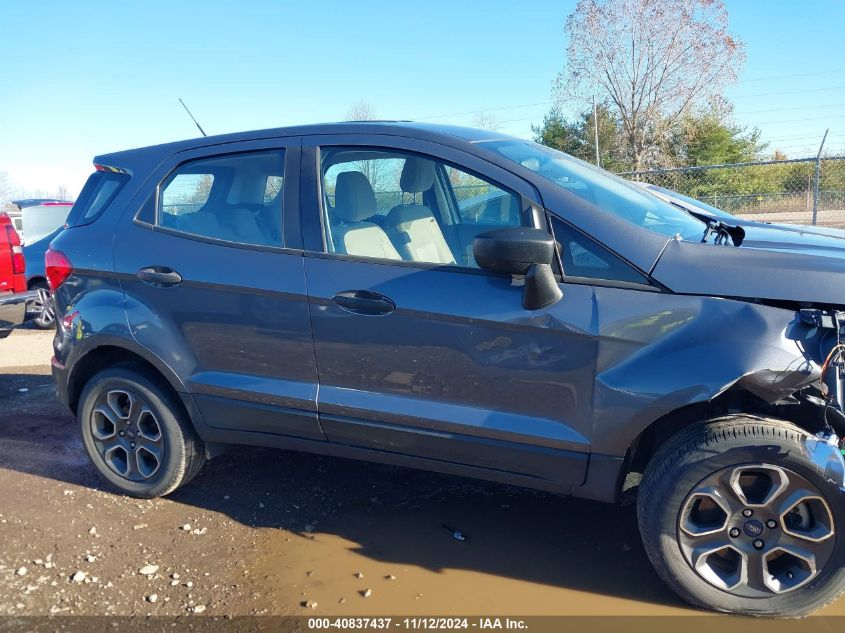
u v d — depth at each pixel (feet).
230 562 10.56
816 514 8.38
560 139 103.86
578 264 9.09
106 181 12.70
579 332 8.82
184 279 11.28
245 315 10.85
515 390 9.31
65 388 12.94
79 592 9.83
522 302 9.04
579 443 9.06
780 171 58.03
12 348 27.53
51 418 17.61
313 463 14.05
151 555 10.80
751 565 8.65
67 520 11.91
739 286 8.50
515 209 9.77
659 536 8.75
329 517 11.87
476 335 9.34
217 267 11.06
